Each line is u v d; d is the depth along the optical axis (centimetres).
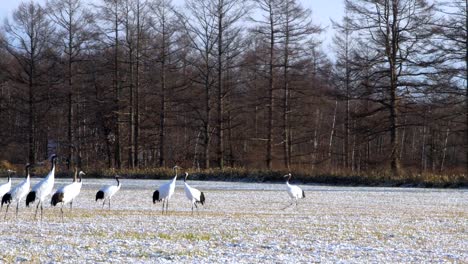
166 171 5872
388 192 4122
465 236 1970
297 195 2994
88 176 6003
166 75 6681
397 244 1766
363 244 1747
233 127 6456
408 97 5612
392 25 5534
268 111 6631
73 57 6550
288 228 2055
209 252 1540
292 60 6316
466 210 2894
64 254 1446
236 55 6219
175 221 2198
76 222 2114
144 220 2212
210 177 5688
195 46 6309
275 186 4722
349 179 5072
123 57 6581
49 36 6588
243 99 6662
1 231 1842
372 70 5641
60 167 6606
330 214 2602
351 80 5806
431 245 1764
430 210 2869
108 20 6412
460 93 5484
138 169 6166
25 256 1407
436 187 4728
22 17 6588
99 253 1482
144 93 6694
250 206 2973
